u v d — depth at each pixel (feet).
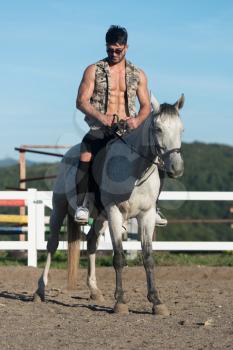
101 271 57.00
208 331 30.73
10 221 67.56
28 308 37.32
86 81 37.47
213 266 60.59
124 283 51.70
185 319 33.99
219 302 40.73
